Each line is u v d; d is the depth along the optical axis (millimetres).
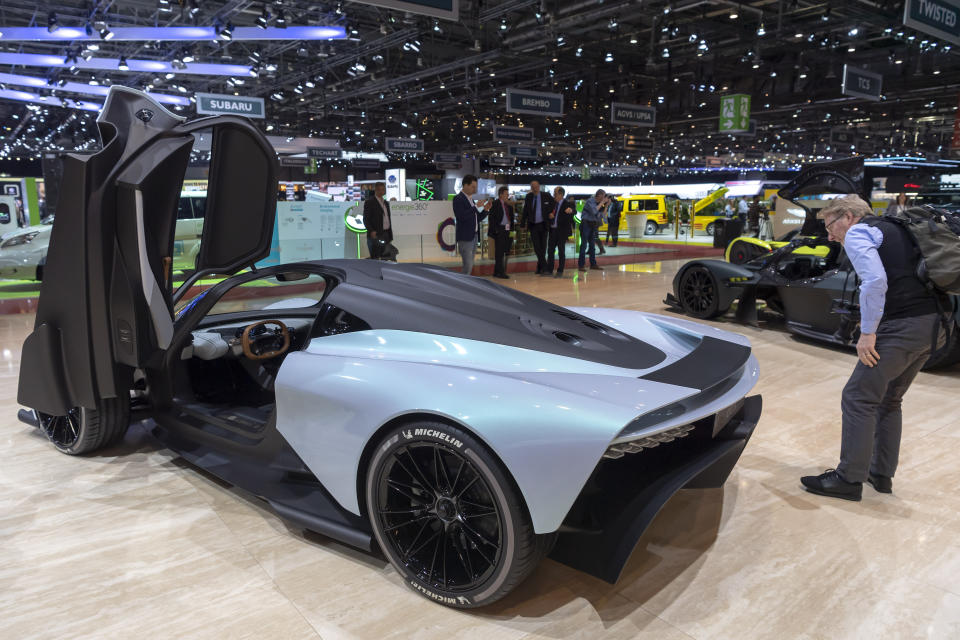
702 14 12188
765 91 17438
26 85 16984
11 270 7848
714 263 5953
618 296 7633
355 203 9711
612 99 18891
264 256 2965
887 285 2285
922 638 1678
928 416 3449
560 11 11562
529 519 1616
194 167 18047
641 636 1687
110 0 11172
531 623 1742
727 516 2346
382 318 2146
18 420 3424
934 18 6445
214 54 15961
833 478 2506
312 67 17328
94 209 2420
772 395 3834
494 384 1683
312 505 2131
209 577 1959
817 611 1789
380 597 1867
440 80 18516
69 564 2029
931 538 2189
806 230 5562
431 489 1791
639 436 1553
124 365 2703
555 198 9664
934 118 23016
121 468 2773
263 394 3008
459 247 8141
